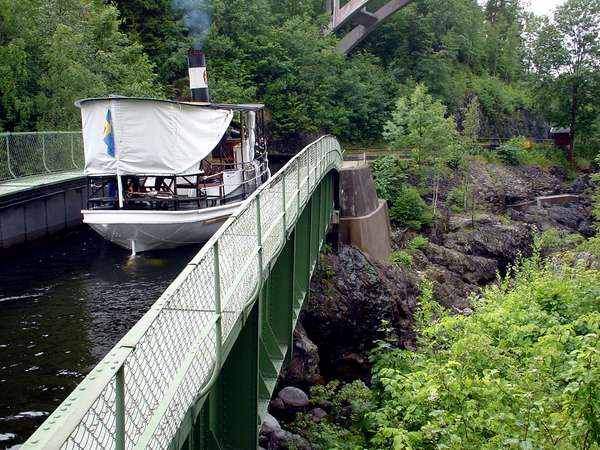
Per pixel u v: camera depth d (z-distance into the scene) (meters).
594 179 29.05
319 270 18.95
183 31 39.97
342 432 10.42
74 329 10.88
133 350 3.21
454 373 6.55
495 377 7.09
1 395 8.44
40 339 10.39
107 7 30.33
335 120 41.81
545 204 37.66
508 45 65.31
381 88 44.88
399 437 5.75
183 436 4.22
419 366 8.91
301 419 11.88
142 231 14.95
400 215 28.17
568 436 5.21
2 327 10.91
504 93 55.12
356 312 18.92
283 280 10.02
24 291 12.91
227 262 5.53
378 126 43.41
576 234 31.02
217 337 5.01
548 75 47.84
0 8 19.92
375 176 29.72
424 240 26.59
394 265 22.67
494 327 9.15
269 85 40.25
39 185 16.75
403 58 49.28
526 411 5.33
